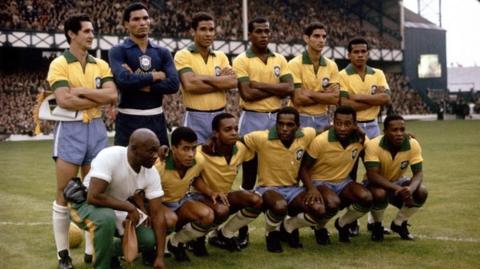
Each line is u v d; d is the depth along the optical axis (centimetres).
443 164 1202
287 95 595
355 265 468
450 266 459
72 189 449
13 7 2659
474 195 802
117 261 471
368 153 552
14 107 2662
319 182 559
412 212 550
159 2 3200
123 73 502
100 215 430
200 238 509
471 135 2116
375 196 536
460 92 4884
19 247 555
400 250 515
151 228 455
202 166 500
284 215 509
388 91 630
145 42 530
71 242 546
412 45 4134
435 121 3450
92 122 493
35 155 1673
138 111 517
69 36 494
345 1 4100
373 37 3959
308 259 491
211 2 3406
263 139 530
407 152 552
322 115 627
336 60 3806
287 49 3366
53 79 480
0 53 2855
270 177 545
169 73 529
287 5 3759
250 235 594
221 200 498
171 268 472
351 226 585
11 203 817
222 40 3119
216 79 560
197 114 570
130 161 438
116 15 2933
